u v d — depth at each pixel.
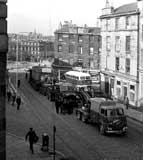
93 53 79.12
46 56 126.25
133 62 44.38
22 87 62.16
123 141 25.34
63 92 41.34
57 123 31.69
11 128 28.73
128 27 45.50
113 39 50.12
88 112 31.64
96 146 23.66
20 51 141.75
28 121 32.16
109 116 27.00
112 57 50.56
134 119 34.78
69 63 79.81
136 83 43.28
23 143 23.67
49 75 56.62
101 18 53.41
